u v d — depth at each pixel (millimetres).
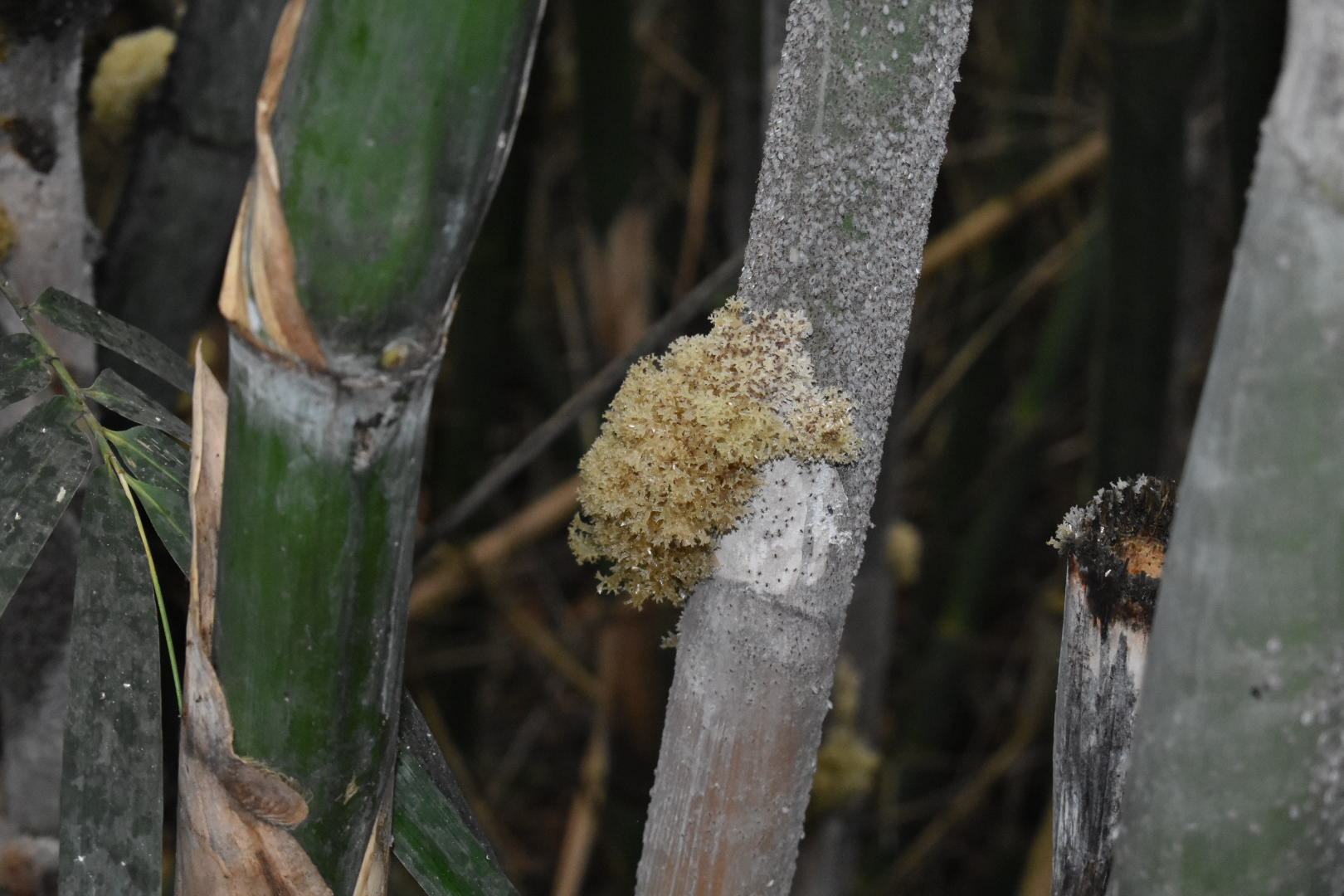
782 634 1856
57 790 2348
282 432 1778
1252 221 1704
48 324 2213
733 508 1851
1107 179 3221
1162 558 1861
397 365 1771
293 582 1794
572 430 6102
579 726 6812
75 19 2139
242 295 1770
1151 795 1756
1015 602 6887
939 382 5574
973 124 6707
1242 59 2426
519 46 1744
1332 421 1697
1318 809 1737
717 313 1854
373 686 1831
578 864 4387
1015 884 5754
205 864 1847
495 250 4332
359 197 1740
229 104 2322
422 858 1926
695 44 5617
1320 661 1719
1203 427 1725
